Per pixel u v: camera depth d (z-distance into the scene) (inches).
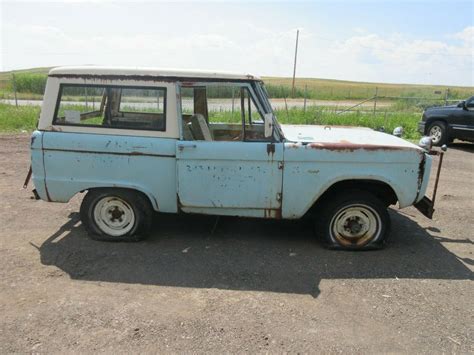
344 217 182.7
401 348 120.8
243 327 127.9
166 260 171.8
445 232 213.2
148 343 119.3
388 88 2635.3
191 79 169.5
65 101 174.9
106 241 187.9
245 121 184.9
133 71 169.8
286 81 3427.7
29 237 191.8
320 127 232.2
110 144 173.0
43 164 177.9
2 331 123.5
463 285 158.1
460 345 123.0
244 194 174.4
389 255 182.4
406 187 174.9
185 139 175.5
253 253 180.5
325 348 119.6
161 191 176.9
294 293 148.8
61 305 137.5
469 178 327.0
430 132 486.9
